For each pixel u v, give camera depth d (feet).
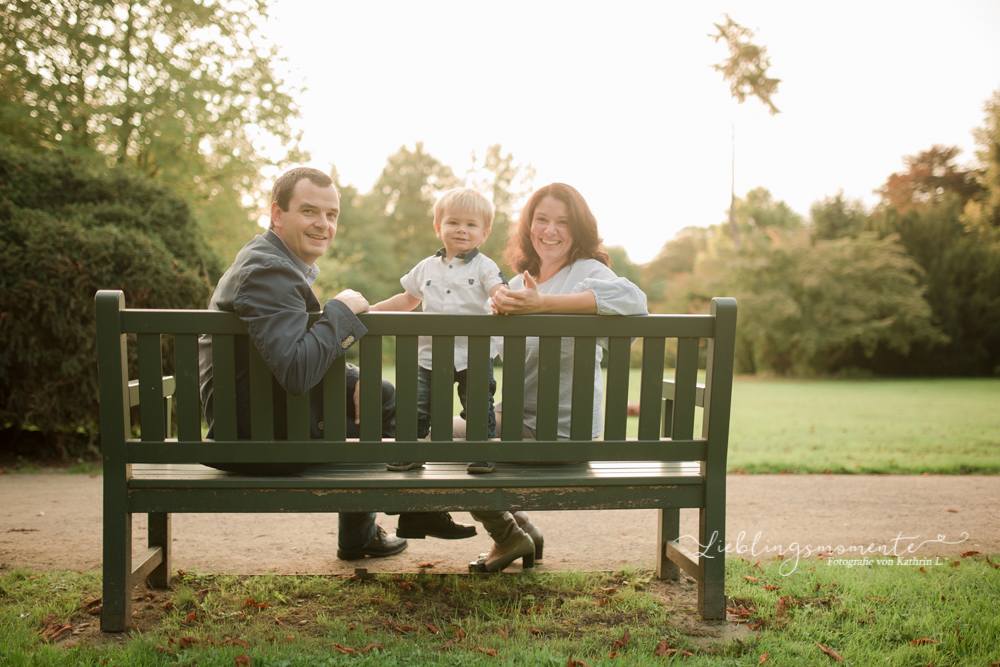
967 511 12.70
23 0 23.86
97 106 25.29
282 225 7.45
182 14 26.14
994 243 87.56
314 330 6.33
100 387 6.48
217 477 6.73
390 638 6.71
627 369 7.12
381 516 12.47
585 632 7.06
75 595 7.75
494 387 8.10
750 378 81.92
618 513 12.54
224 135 28.91
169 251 18.24
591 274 8.46
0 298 15.71
